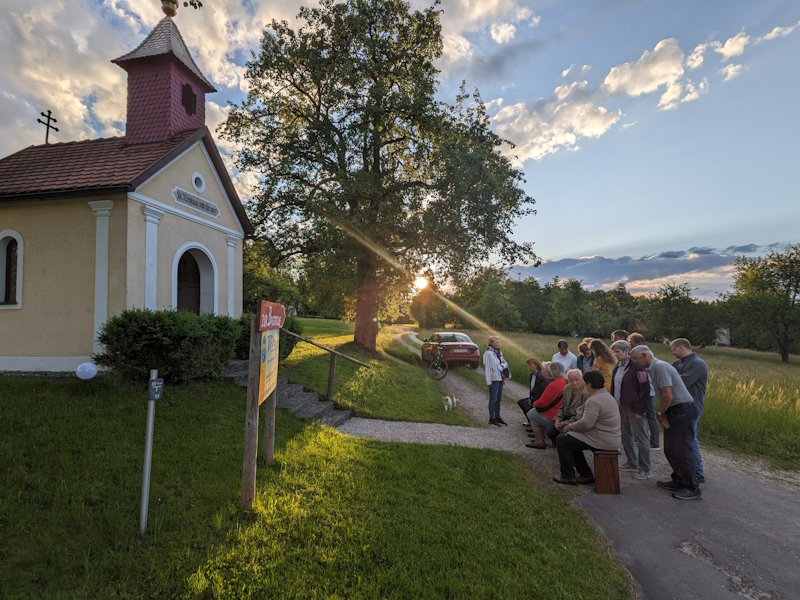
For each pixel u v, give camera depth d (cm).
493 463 563
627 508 469
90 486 373
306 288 1958
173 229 894
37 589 262
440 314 5388
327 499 406
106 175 794
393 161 1833
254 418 372
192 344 660
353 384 1008
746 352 3722
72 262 778
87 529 323
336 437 611
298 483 434
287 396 783
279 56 1543
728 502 498
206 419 578
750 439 757
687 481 501
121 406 552
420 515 394
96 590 266
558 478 541
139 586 272
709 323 3525
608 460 504
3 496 344
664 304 3825
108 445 452
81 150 964
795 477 604
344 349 1496
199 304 1073
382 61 1525
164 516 342
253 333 374
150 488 380
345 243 1434
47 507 342
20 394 567
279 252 1627
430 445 624
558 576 328
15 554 286
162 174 864
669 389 508
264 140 1552
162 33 1018
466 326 5366
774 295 3278
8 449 415
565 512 448
